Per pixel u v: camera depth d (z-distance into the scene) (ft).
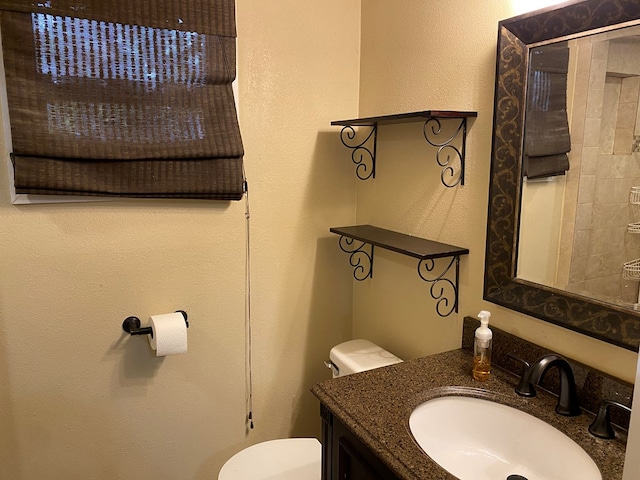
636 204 3.36
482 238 4.69
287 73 5.87
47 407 5.17
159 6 4.92
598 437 3.42
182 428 5.94
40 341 5.03
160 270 5.49
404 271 5.83
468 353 4.83
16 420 5.04
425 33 5.16
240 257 5.94
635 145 3.32
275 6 5.67
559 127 3.83
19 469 5.13
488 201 4.53
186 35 5.08
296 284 6.40
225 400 6.16
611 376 3.62
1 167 4.60
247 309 6.10
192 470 6.10
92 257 5.13
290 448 5.73
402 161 5.69
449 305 5.17
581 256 3.76
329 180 6.40
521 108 4.09
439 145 5.05
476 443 4.02
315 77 6.06
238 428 6.33
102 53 4.75
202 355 5.90
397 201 5.83
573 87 3.70
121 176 4.96
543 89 3.92
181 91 5.13
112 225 5.17
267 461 5.50
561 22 3.72
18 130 4.47
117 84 4.84
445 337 5.26
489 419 4.01
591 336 3.67
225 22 5.25
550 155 3.92
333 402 3.93
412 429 3.76
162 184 5.14
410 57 5.41
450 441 4.03
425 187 5.37
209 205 5.63
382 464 3.47
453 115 4.57
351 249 6.75
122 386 5.50
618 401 3.52
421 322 5.61
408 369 4.48
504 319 4.52
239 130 5.42
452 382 4.25
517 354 4.33
